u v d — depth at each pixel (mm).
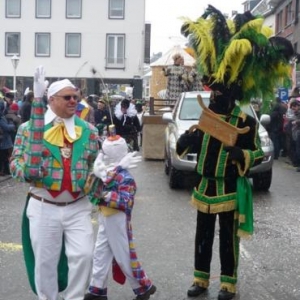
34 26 43812
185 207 9086
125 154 4727
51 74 44094
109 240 4695
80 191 4301
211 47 4773
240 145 4852
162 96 18000
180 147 5012
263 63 4754
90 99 17703
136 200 9641
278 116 16656
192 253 6473
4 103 12078
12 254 6371
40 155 4137
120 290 5238
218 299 4969
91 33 43594
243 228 4816
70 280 4309
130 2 43281
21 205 9266
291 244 6949
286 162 15930
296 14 34344
